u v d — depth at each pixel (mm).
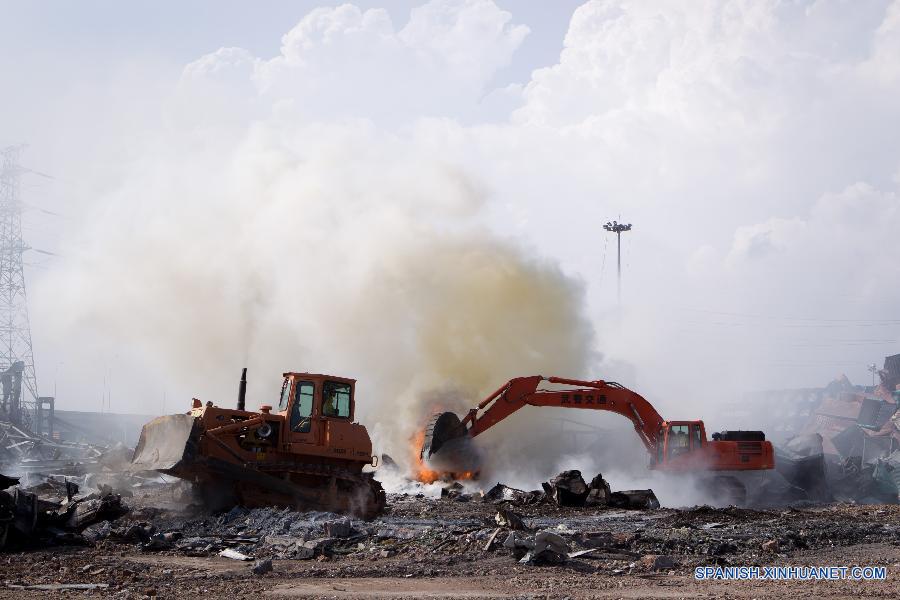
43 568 26203
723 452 65375
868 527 41594
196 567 27484
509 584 24812
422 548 31500
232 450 39750
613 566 28438
